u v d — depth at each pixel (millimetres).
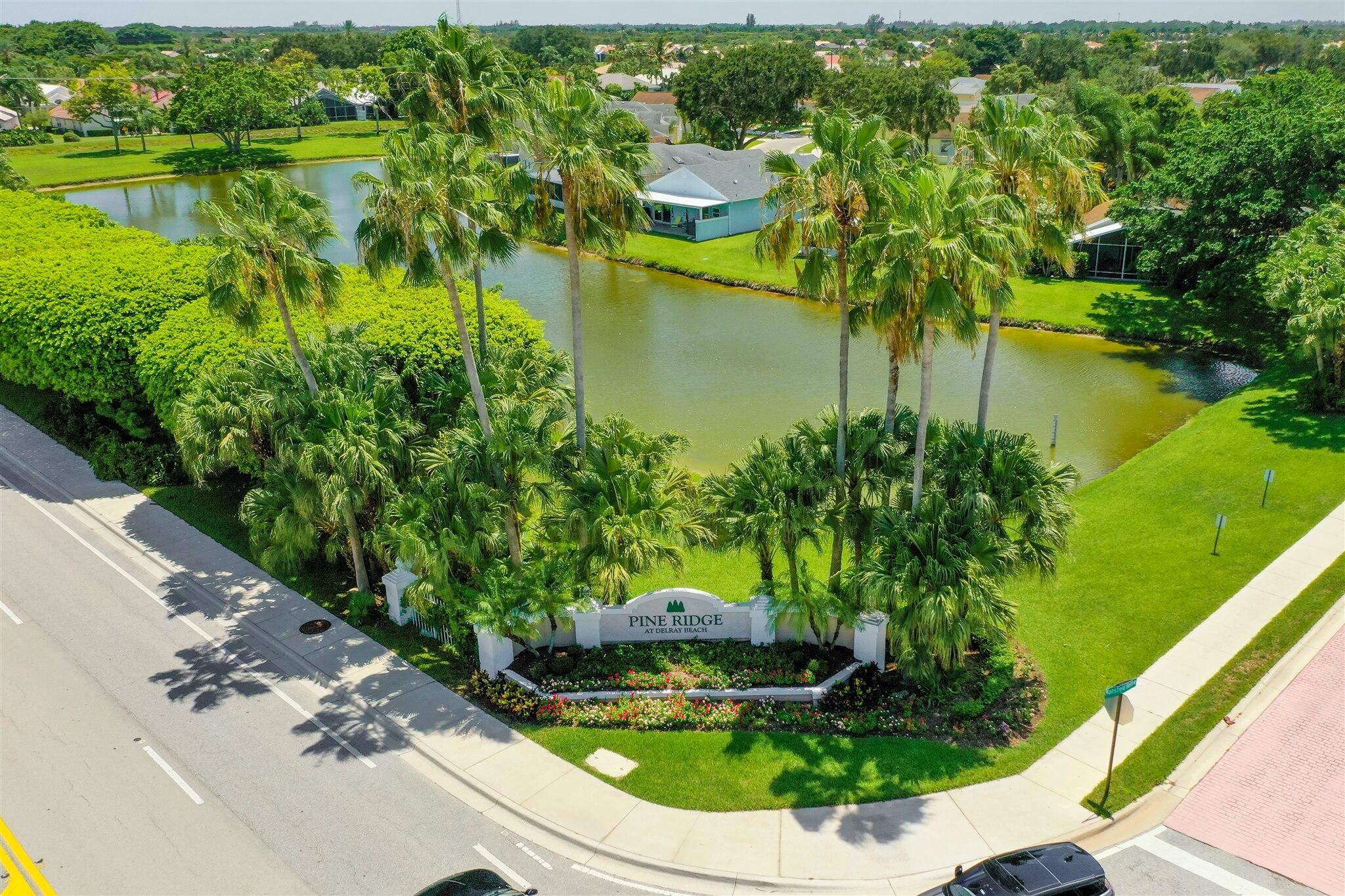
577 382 22578
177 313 31172
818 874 15312
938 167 18375
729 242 67000
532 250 69000
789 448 21188
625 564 20000
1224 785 17031
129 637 22797
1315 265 32438
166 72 185875
